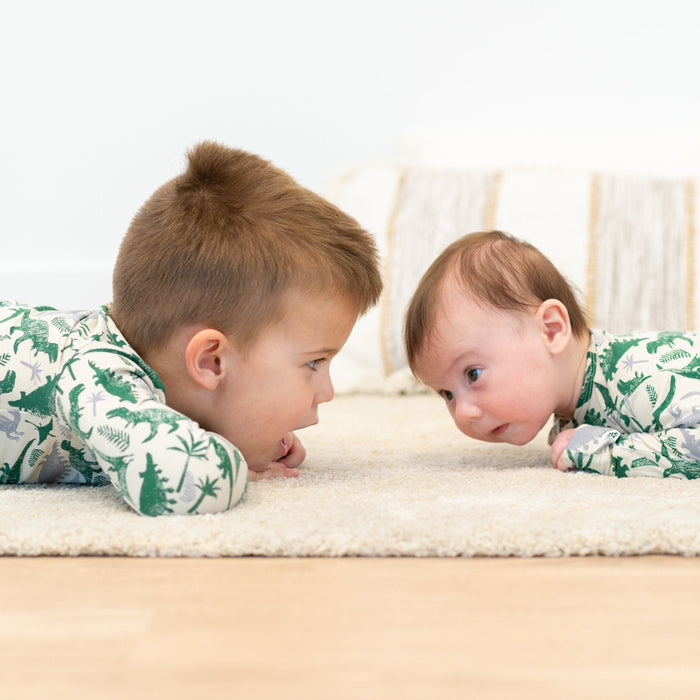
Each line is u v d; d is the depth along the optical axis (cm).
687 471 117
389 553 82
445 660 58
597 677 55
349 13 279
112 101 282
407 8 278
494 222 229
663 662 58
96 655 59
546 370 127
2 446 111
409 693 53
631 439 119
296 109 281
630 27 271
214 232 109
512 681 55
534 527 84
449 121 280
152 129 282
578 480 110
